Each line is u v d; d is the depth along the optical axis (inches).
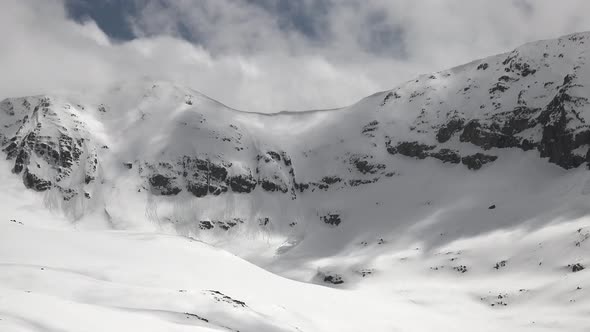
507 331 5738.2
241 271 5216.5
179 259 5000.0
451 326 5575.8
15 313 2209.6
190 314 3034.0
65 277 3427.7
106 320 2367.1
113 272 4202.8
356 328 4517.7
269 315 3944.4
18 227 5027.1
